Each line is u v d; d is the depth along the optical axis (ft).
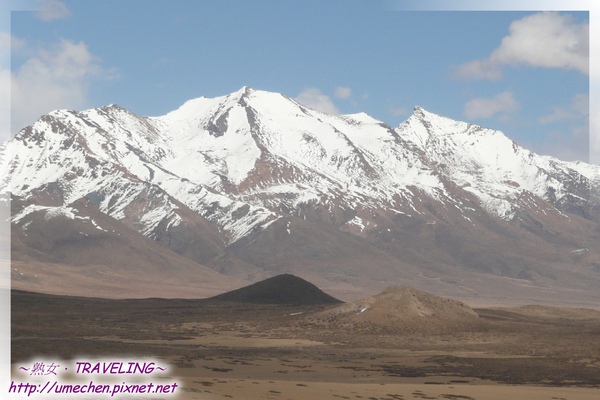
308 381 283.59
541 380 316.60
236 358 364.79
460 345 483.92
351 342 496.64
